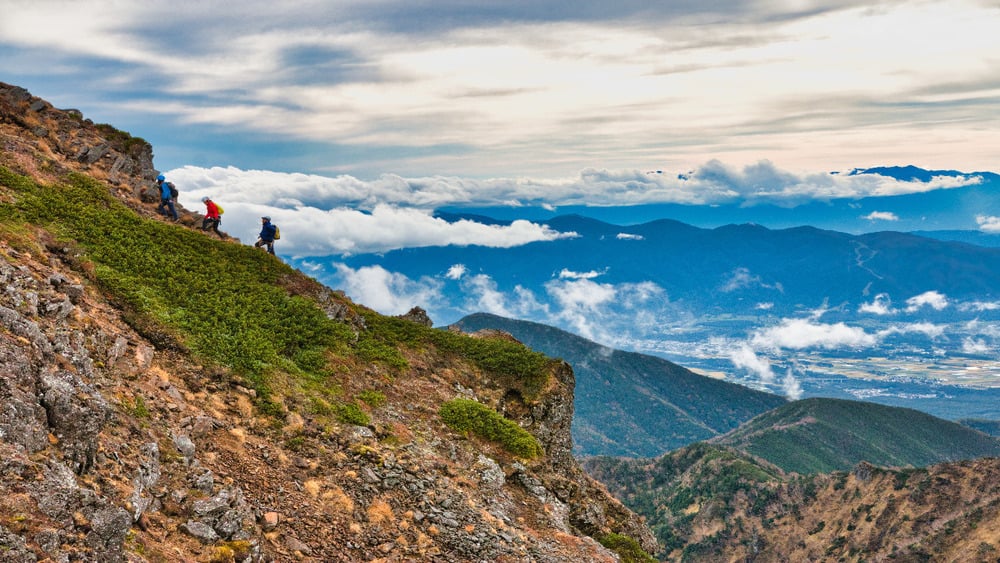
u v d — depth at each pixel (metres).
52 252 23.20
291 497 17.34
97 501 10.90
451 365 34.28
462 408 28.55
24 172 28.44
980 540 177.00
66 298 18.28
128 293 23.08
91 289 22.05
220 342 23.42
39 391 12.63
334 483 19.11
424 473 21.91
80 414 12.47
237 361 22.91
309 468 19.25
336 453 20.80
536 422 33.75
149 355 19.78
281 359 24.98
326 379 25.83
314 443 20.78
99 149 35.94
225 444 17.98
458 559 18.42
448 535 19.36
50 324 16.64
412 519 19.38
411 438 24.70
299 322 28.59
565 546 22.33
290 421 21.27
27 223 23.97
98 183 31.98
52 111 36.53
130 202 32.91
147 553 11.53
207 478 15.14
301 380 24.48
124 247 26.62
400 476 21.03
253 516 15.46
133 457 13.86
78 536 10.26
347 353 28.84
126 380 17.41
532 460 27.98
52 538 9.66
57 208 26.47
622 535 29.56
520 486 26.28
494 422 28.70
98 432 12.92
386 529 18.30
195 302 25.48
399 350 32.81
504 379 35.03
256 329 25.78
